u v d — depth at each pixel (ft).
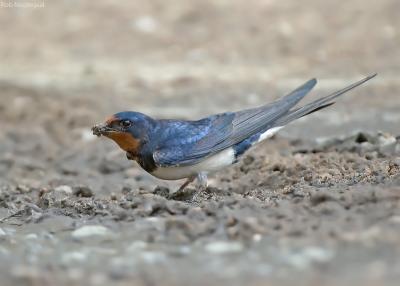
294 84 72.59
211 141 38.47
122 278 26.17
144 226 32.50
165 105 68.64
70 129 63.93
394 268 24.82
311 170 40.86
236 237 29.48
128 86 75.15
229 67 80.07
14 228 34.65
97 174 51.80
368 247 26.86
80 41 89.71
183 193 39.58
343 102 64.85
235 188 40.83
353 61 78.69
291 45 84.23
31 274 26.73
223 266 26.58
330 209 31.22
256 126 38.91
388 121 57.26
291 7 91.09
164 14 92.58
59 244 31.55
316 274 25.08
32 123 65.41
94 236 32.07
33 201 40.73
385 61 77.97
